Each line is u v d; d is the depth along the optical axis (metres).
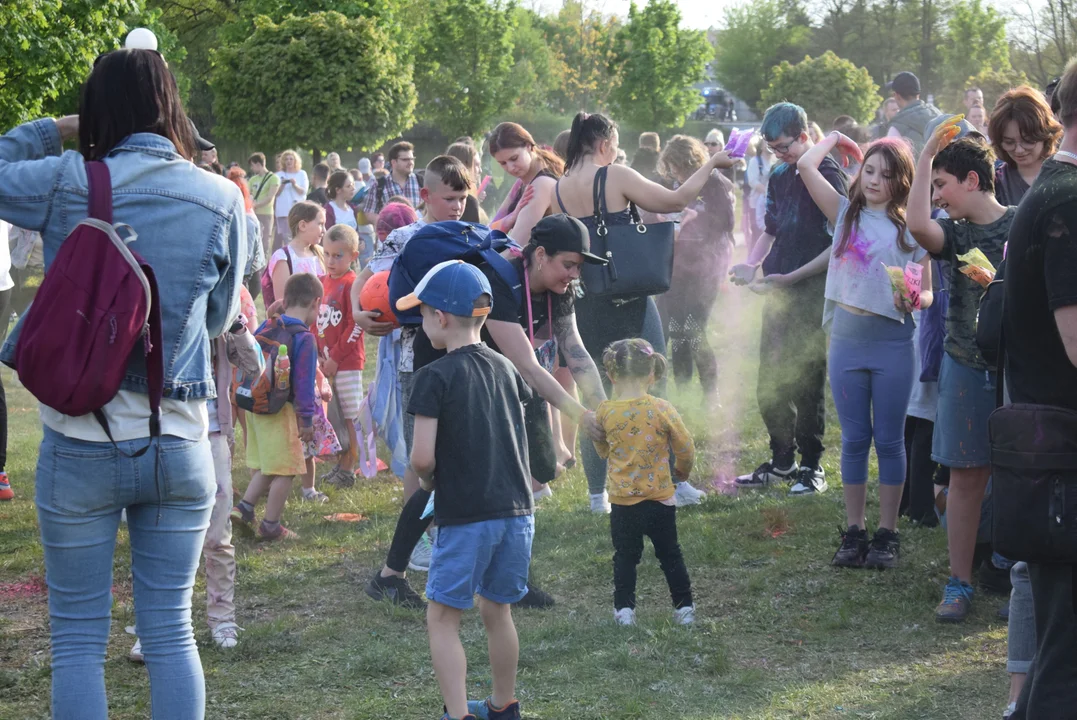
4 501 6.55
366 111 31.02
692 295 7.60
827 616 4.39
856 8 59.75
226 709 3.67
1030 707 2.64
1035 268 2.61
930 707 3.55
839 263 4.86
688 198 5.10
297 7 37.84
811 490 6.14
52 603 2.74
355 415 6.80
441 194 4.96
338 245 6.69
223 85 31.80
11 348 2.61
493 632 3.41
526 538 3.39
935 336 5.29
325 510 6.27
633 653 4.07
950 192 4.12
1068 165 2.62
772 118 5.85
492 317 3.79
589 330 5.30
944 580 4.72
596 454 5.86
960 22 50.50
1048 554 2.58
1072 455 2.58
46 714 3.65
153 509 2.78
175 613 2.83
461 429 3.28
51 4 15.62
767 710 3.56
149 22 23.55
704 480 6.45
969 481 4.23
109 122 2.78
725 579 4.87
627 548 4.34
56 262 2.60
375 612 4.57
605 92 56.47
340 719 3.59
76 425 2.63
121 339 2.56
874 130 13.73
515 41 52.50
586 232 3.91
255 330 5.70
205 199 2.79
